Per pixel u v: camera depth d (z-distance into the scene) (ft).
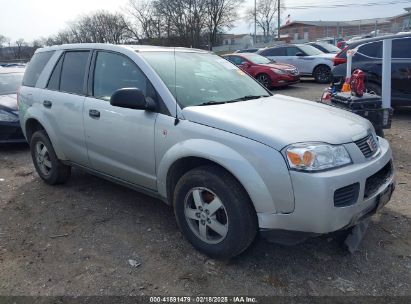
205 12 189.47
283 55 56.03
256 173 9.18
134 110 11.87
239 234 9.73
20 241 12.11
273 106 11.70
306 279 9.83
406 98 26.86
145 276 10.11
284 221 9.15
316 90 45.83
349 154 9.58
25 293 9.61
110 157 13.03
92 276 10.18
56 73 15.44
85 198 15.19
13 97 25.09
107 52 13.43
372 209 9.96
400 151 19.99
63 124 14.60
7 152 23.13
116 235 12.23
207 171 10.09
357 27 181.68
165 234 12.16
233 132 9.71
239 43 229.25
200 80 12.53
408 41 26.73
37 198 15.42
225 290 9.50
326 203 8.75
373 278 9.82
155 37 193.77
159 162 11.34
